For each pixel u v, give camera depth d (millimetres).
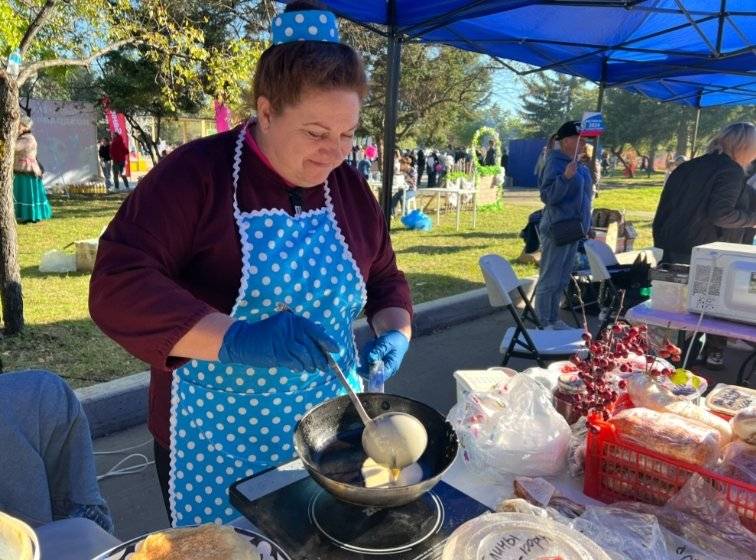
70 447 1519
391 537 1025
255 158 1349
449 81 18891
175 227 1271
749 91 7984
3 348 4250
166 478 1579
